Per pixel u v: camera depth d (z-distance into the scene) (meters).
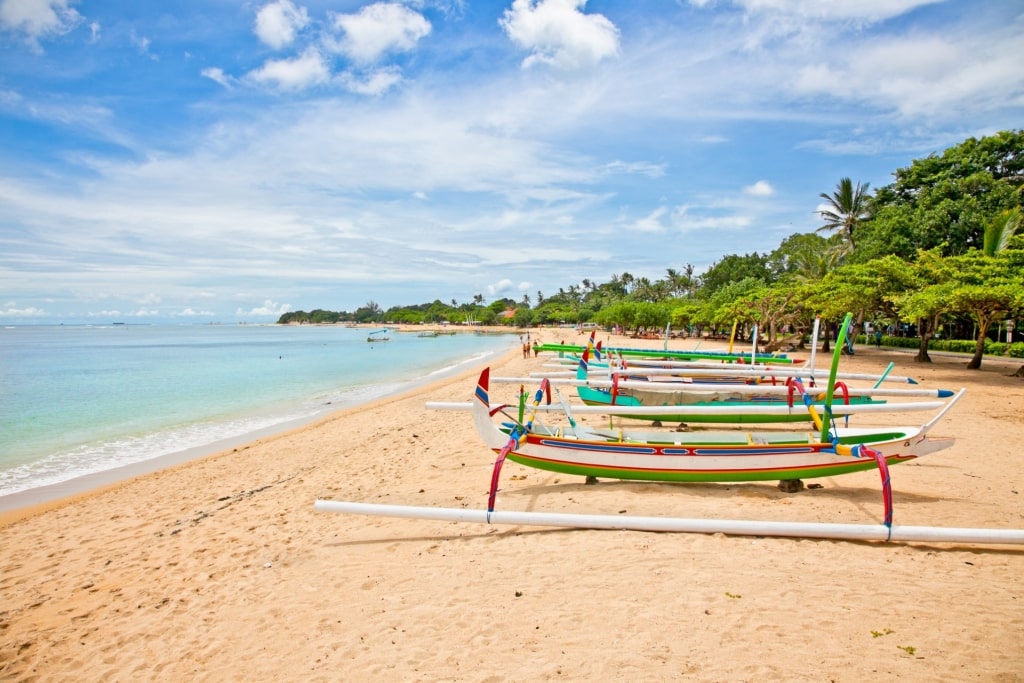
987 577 4.88
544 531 6.27
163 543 7.06
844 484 7.66
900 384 17.95
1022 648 3.82
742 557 5.38
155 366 39.41
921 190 36.78
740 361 20.41
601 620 4.40
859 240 42.59
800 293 33.38
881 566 5.12
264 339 104.88
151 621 5.07
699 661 3.79
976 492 7.28
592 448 7.47
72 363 42.41
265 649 4.42
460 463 10.00
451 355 53.16
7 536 7.76
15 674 4.38
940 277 22.77
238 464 11.53
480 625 4.45
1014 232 27.20
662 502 6.92
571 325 135.25
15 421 17.53
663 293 105.25
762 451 7.06
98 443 14.34
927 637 3.99
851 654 3.80
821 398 10.76
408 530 6.66
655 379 14.78
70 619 5.25
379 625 4.59
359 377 31.36
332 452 12.09
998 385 17.77
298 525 7.27
